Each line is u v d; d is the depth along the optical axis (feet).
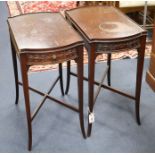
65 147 5.89
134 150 5.82
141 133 6.23
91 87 5.62
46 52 4.97
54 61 5.10
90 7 6.56
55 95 7.41
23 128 6.38
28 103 5.47
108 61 7.34
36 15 6.28
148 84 7.78
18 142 6.03
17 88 6.90
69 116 6.73
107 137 6.13
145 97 7.32
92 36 5.24
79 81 5.57
